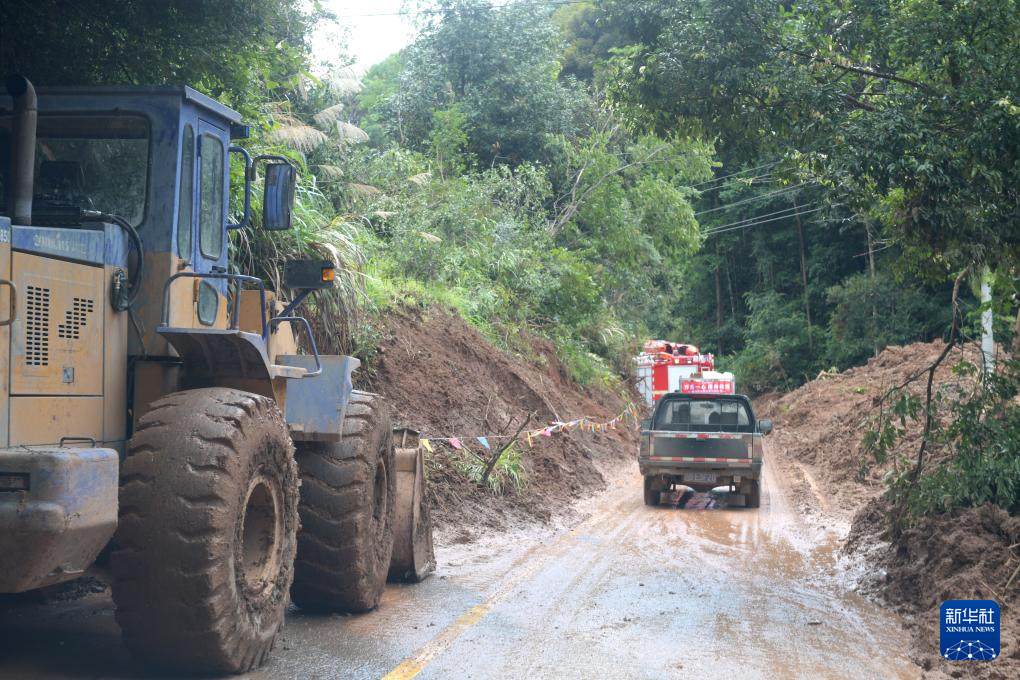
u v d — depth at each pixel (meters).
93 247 5.44
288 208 6.50
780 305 51.47
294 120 15.47
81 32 8.82
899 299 42.94
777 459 21.81
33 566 4.37
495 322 21.38
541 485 14.06
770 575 9.08
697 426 15.19
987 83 8.05
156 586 4.88
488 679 5.52
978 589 7.00
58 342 5.13
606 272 29.97
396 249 18.75
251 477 5.35
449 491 11.62
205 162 6.38
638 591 8.11
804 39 9.13
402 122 31.09
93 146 6.04
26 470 4.35
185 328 5.96
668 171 32.19
